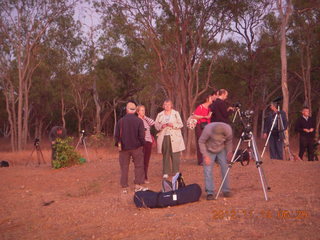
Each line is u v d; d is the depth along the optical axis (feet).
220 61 95.14
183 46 64.64
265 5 70.33
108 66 130.62
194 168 31.45
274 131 36.60
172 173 30.27
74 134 181.57
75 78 122.83
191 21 63.62
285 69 53.31
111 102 157.89
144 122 28.68
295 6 62.44
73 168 37.35
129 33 65.21
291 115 115.24
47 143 133.69
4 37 96.17
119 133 26.11
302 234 13.20
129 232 15.80
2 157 73.26
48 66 118.52
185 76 67.87
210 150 20.38
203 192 22.66
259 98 109.09
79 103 137.90
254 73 99.09
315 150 40.83
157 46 65.92
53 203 23.41
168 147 28.78
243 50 98.22
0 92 144.05
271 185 23.45
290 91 123.13
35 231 18.12
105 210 20.20
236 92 103.09
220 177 26.84
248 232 13.98
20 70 98.17
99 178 31.32
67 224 18.60
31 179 32.45
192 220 16.34
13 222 20.04
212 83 98.94
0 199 25.44
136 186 24.59
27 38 96.12
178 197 19.60
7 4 92.32
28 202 24.17
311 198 18.86
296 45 100.01
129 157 26.68
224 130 20.02
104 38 110.32
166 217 17.38
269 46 96.68
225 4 62.64
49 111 152.46
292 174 26.35
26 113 104.06
